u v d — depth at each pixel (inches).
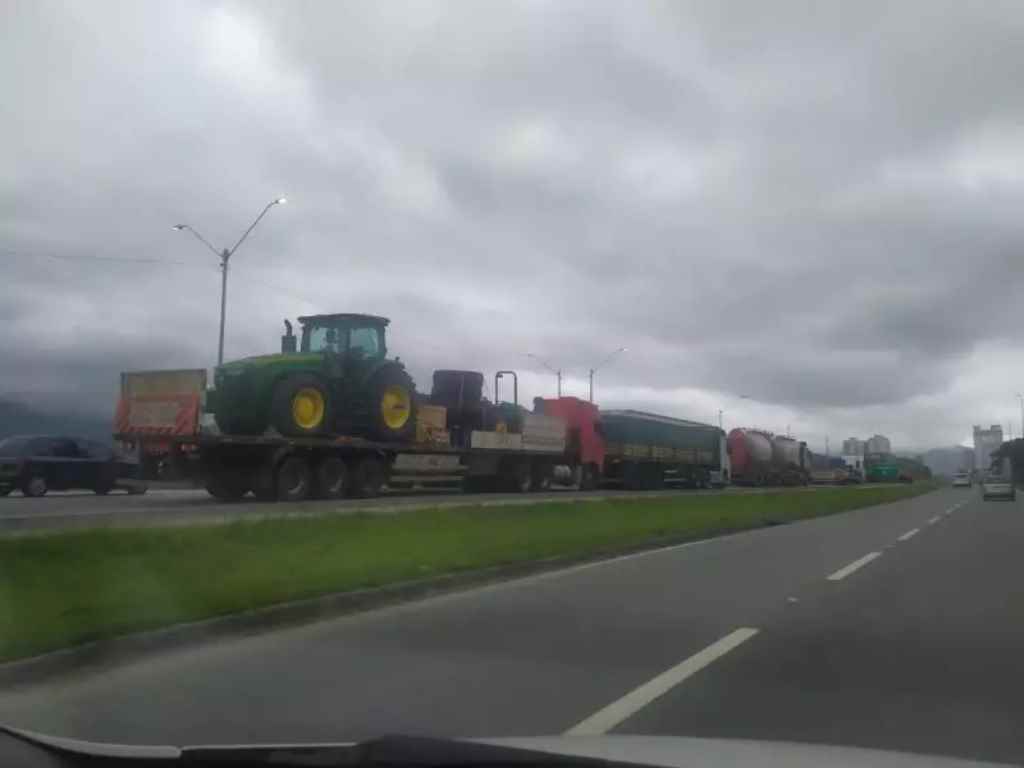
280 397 1056.2
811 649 419.8
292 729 292.4
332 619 483.2
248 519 687.7
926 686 351.9
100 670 365.4
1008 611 529.0
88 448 1278.3
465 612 509.0
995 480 2519.7
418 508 890.7
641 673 370.6
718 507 1387.8
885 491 2755.9
